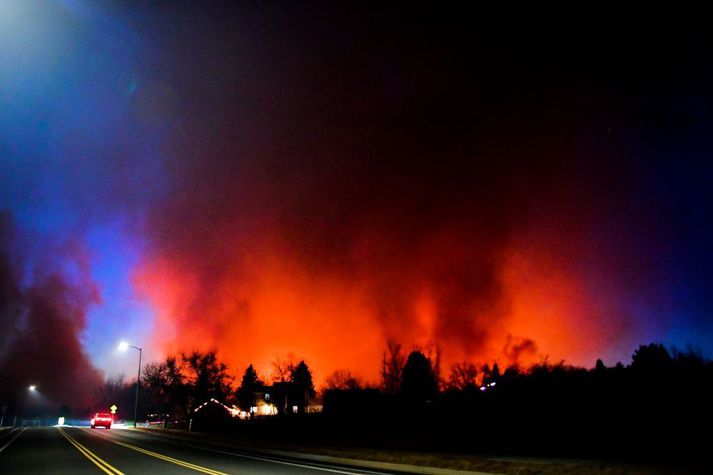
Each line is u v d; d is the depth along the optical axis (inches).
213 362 2536.9
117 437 1614.2
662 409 1121.4
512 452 896.9
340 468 772.6
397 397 2217.0
